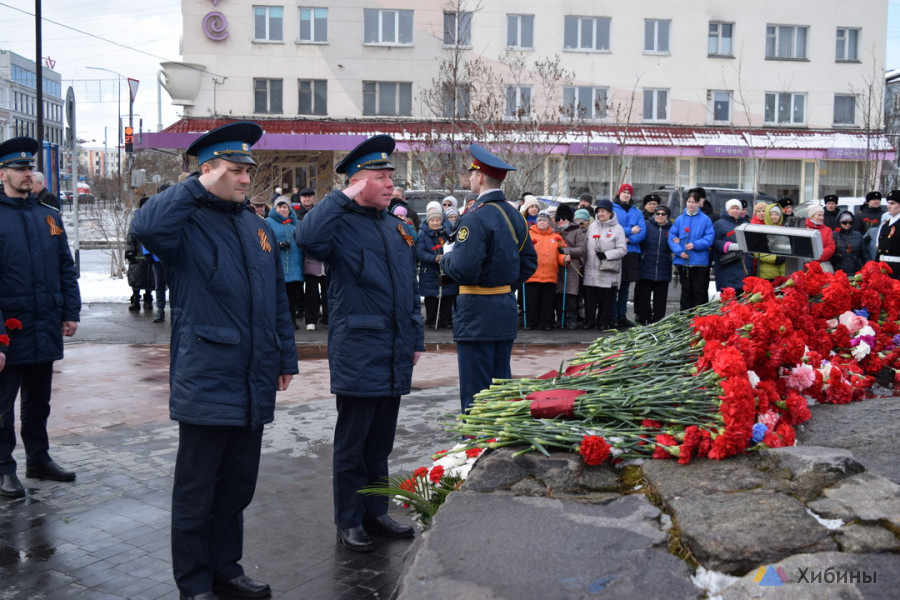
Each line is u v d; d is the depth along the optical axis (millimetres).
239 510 4012
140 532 4684
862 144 30562
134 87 25328
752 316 3939
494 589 2482
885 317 5453
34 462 5547
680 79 30719
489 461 3426
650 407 3600
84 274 19344
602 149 27891
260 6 28359
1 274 5293
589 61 30078
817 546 2570
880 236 11156
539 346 11555
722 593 2424
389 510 5160
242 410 3791
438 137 18953
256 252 3906
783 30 31406
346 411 4551
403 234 4750
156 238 3602
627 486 3289
